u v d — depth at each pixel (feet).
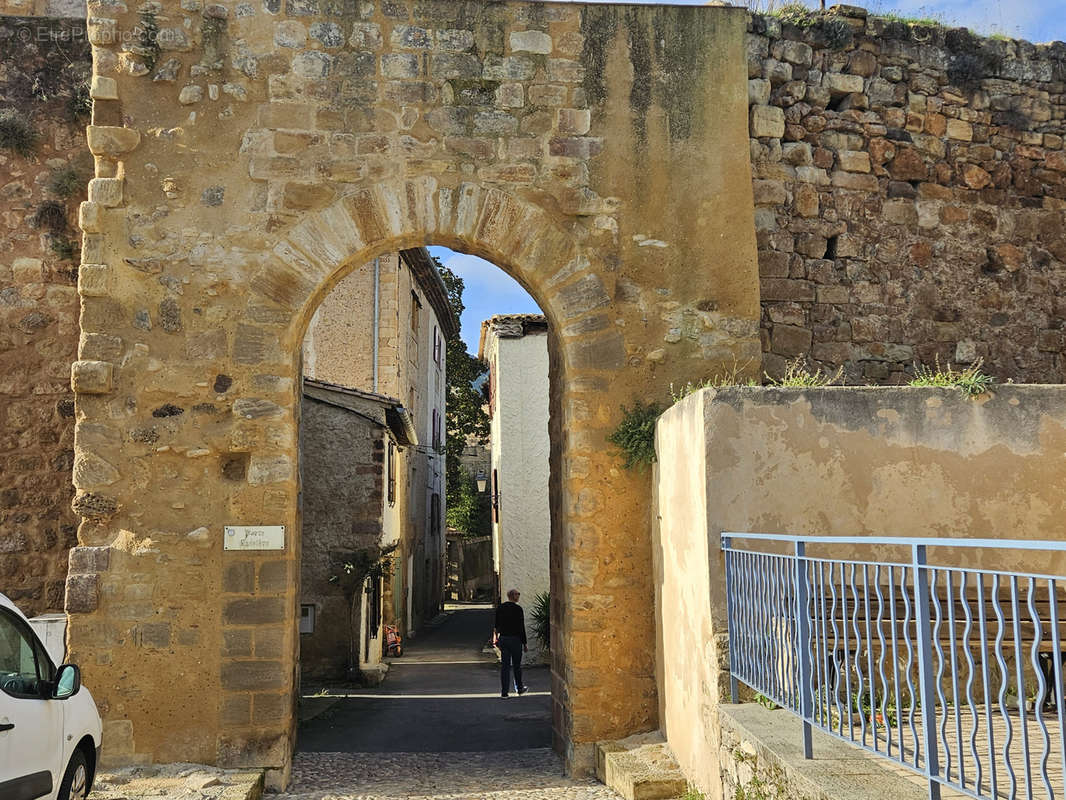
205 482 25.43
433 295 87.56
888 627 19.47
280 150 26.66
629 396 27.14
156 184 26.23
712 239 28.04
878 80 31.40
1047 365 31.45
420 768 27.30
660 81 28.35
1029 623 19.54
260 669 24.86
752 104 30.01
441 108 27.32
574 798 22.74
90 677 24.40
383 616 63.87
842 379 29.81
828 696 14.88
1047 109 32.76
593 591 26.30
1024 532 20.18
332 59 27.12
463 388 116.67
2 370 30.19
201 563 25.09
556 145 27.63
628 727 25.95
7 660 17.13
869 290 30.45
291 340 26.20
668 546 24.29
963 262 31.32
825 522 19.95
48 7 36.01
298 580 28.48
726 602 19.39
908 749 15.24
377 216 26.78
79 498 24.99
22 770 16.08
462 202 27.12
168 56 26.61
